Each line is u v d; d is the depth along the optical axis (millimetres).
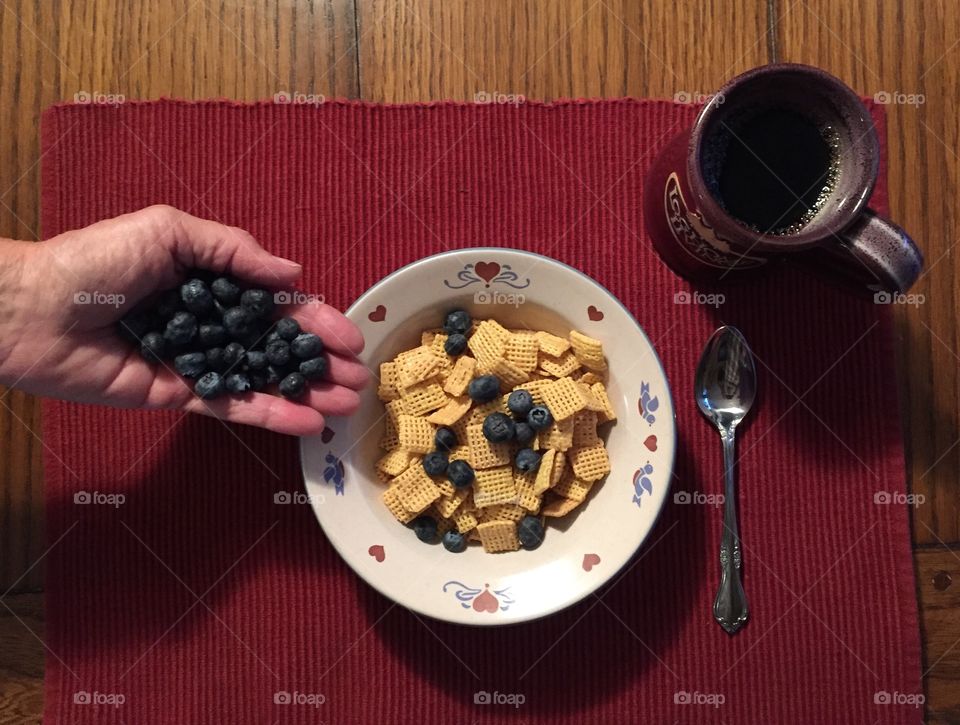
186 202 484
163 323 427
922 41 500
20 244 413
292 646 469
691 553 473
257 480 475
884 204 495
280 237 483
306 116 486
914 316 494
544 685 469
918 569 482
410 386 431
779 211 414
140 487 475
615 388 433
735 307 484
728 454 471
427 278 422
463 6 497
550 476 417
